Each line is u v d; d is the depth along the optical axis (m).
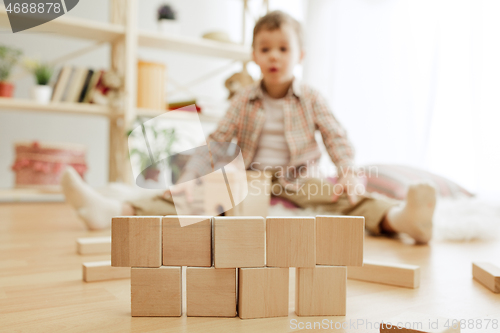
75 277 0.72
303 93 1.49
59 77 1.99
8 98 1.87
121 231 0.54
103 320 0.52
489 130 1.81
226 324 0.51
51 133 2.30
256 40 1.43
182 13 2.69
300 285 0.54
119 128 2.16
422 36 2.15
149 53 2.59
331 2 2.64
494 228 1.16
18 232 1.19
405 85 2.23
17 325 0.50
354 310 0.57
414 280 0.67
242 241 0.53
